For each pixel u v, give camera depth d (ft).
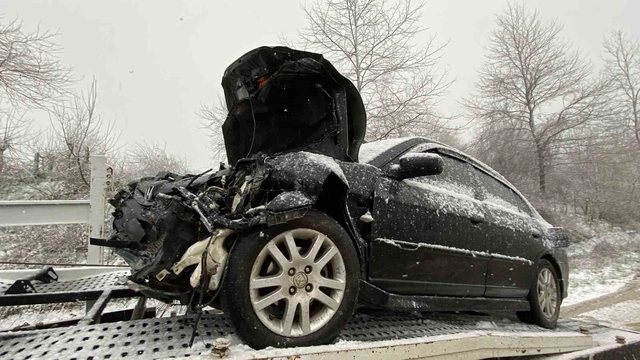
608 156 69.97
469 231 11.68
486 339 9.64
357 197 9.33
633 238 55.88
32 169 36.86
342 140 9.55
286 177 8.23
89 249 16.30
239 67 9.67
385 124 46.29
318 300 7.93
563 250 16.99
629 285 30.68
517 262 13.51
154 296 8.79
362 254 9.11
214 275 7.36
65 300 10.00
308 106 9.79
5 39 38.93
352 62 47.14
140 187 10.43
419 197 10.63
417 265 10.14
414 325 10.55
